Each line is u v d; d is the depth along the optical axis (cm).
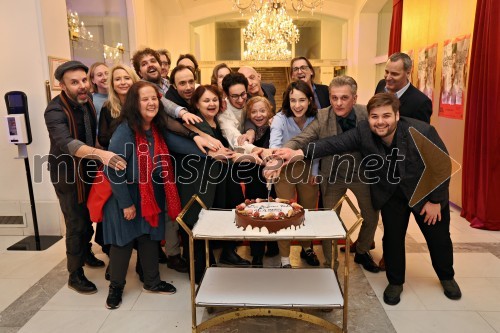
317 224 217
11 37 384
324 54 1259
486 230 405
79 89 269
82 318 252
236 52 1330
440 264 268
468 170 433
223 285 225
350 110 267
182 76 295
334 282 228
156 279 282
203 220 228
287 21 949
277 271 242
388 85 309
